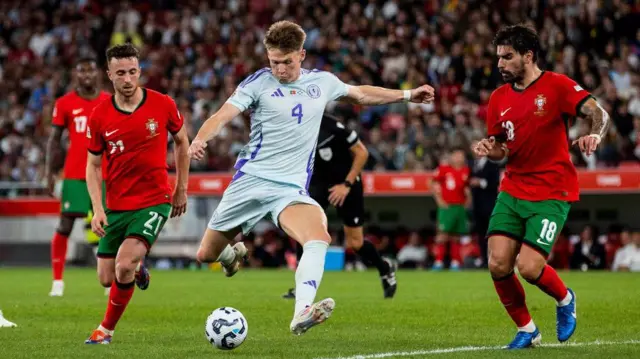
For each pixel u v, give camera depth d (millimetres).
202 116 57156
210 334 16359
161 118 18406
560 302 16750
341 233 50656
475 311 23375
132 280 17750
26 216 52156
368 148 51656
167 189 18609
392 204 51844
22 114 64062
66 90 65062
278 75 16719
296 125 16844
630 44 55875
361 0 65125
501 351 15992
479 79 55031
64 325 20875
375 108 56031
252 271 44781
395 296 28188
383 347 16844
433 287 32062
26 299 27969
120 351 16438
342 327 20172
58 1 73688
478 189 43969
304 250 15984
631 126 49375
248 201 16984
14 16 72438
